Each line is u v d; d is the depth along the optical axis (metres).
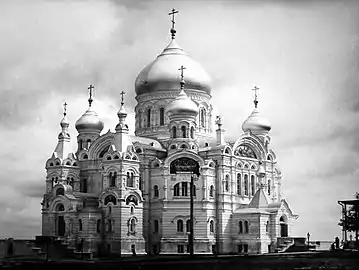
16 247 114.88
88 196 138.62
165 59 157.75
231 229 142.62
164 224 138.38
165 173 140.12
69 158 144.62
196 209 138.62
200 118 156.50
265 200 145.25
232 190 145.12
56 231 135.12
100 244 131.00
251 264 75.94
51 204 136.25
